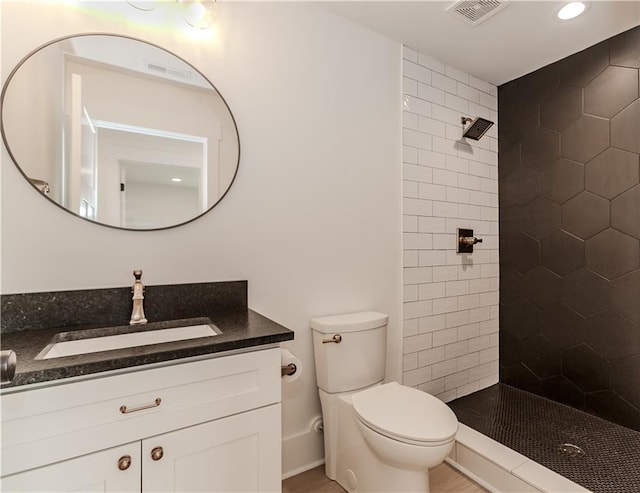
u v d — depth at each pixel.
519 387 2.46
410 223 2.08
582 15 1.77
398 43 2.02
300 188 1.68
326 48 1.75
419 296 2.12
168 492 0.91
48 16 1.17
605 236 2.01
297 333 1.67
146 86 1.32
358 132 1.87
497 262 2.57
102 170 1.25
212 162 1.45
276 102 1.61
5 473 0.73
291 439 1.64
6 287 1.10
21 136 1.12
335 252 1.79
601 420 2.00
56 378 0.76
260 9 1.57
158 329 1.20
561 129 2.20
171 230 1.37
